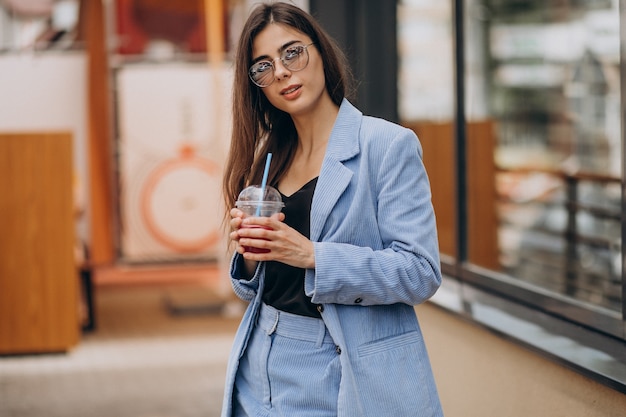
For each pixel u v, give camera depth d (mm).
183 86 8016
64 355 6605
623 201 3010
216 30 7555
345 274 2240
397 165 2328
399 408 2309
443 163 5219
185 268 8156
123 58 7934
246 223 2268
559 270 5625
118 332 7391
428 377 2391
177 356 6566
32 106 7875
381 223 2328
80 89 7930
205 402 5418
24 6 7844
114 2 7902
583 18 6035
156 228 8055
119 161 7961
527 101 6180
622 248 3021
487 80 6027
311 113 2490
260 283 2453
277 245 2238
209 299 8680
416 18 5340
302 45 2406
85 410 5250
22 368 6242
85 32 7930
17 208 6504
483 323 3445
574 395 2973
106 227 7891
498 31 6160
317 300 2273
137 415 5160
